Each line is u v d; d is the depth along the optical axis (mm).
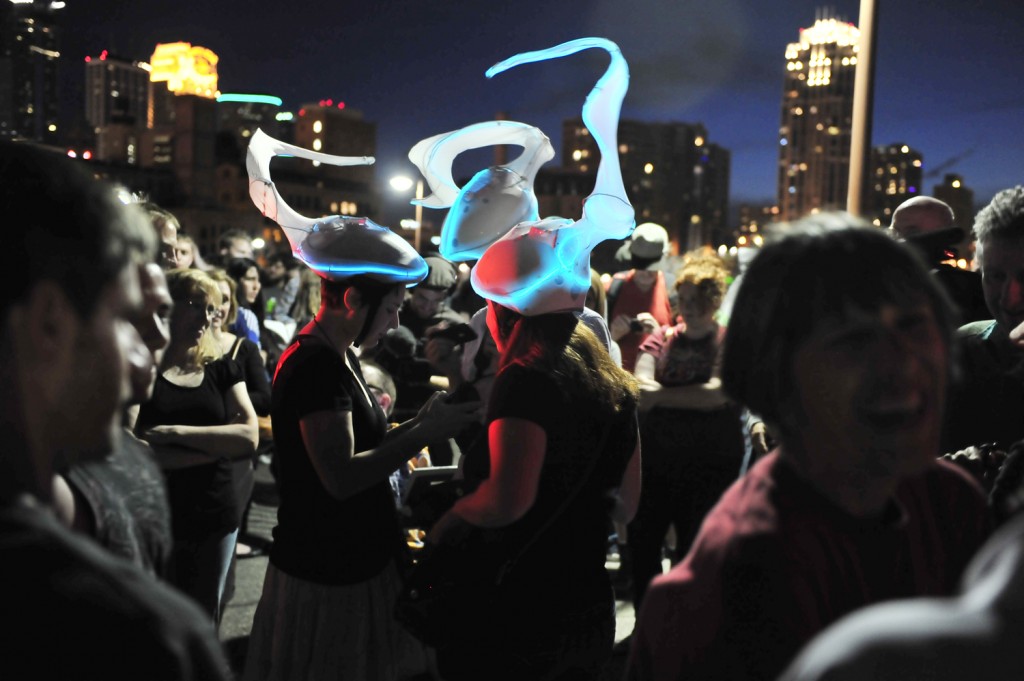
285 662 2350
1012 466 1505
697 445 3742
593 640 2102
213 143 88375
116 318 810
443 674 2092
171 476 3021
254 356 3740
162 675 653
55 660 623
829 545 946
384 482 2496
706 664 964
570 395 2014
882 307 895
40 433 769
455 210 2314
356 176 97375
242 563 5090
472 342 3395
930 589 1018
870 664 466
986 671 451
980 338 2314
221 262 7742
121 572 697
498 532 2010
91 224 772
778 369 949
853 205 5633
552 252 2055
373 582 2404
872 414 894
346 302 2338
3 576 628
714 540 981
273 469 2457
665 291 5355
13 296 737
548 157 2422
